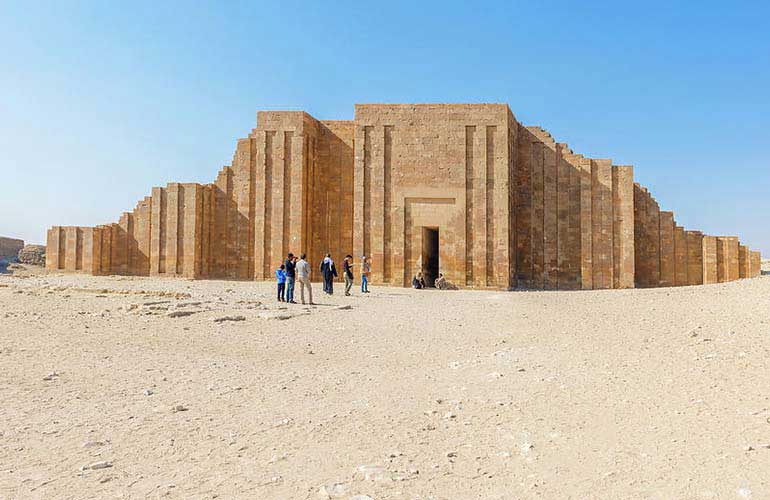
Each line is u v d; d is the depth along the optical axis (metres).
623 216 38.59
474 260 36.09
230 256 40.28
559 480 5.36
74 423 7.38
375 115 37.47
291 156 38.53
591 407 7.71
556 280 39.09
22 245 53.84
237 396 8.84
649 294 21.38
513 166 38.47
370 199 37.25
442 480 5.43
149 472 5.73
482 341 13.77
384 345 13.55
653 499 4.84
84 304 20.31
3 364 10.75
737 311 14.44
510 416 7.52
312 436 6.88
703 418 6.91
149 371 10.55
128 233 41.31
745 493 4.77
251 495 5.14
